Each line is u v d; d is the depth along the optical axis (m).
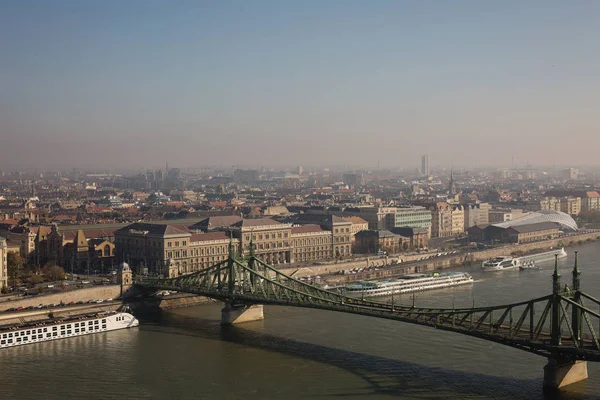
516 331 192.75
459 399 182.12
